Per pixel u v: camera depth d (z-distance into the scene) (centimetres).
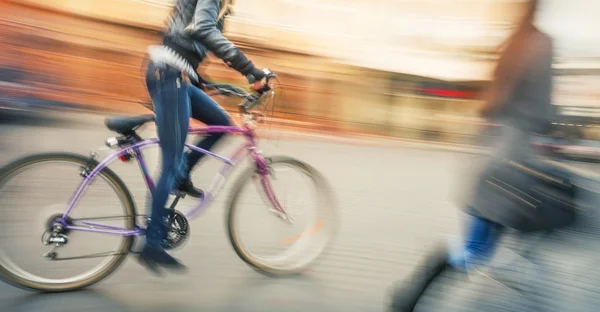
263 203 333
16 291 292
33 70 803
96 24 867
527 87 205
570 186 207
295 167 339
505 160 212
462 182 231
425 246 413
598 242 374
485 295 318
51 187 285
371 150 835
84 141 664
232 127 309
